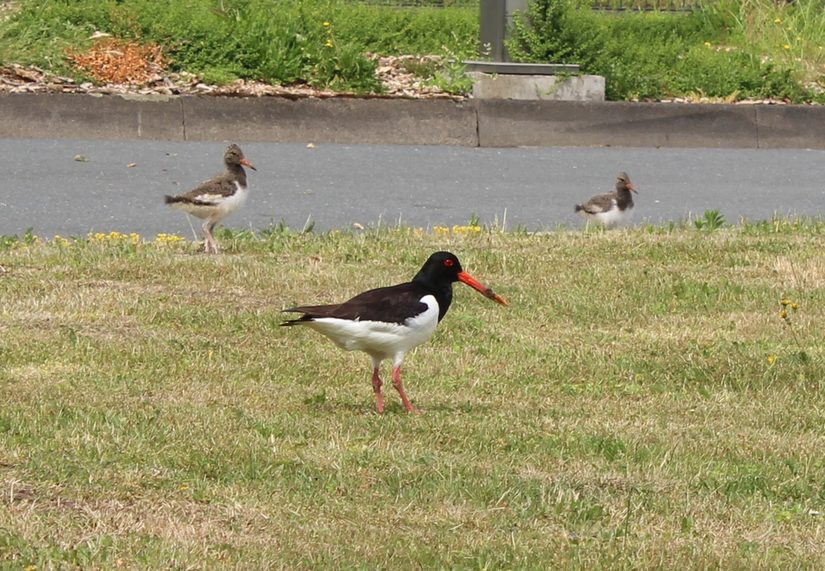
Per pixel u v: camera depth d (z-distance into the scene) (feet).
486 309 47.80
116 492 28.78
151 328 43.65
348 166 71.20
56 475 29.48
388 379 40.16
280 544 26.71
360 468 31.48
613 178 72.13
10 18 81.82
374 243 55.88
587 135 79.77
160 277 49.52
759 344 44.73
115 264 50.65
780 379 41.52
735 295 50.42
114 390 36.88
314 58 81.05
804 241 58.65
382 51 89.04
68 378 37.78
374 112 76.95
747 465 33.50
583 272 52.70
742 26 103.60
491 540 27.63
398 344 36.19
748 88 89.71
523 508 29.53
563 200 67.26
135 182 65.67
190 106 74.69
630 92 84.94
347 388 39.24
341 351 42.63
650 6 112.47
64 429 32.81
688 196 69.51
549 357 42.91
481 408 37.68
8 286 47.24
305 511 28.68
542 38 84.58
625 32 98.37
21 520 26.73
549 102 79.25
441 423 35.73
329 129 76.18
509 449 33.83
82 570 24.80
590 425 36.27
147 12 84.94
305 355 41.88
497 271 52.85
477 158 74.64
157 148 71.97
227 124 75.05
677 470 32.78
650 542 27.99
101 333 42.63
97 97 73.77
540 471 32.24
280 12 87.81
